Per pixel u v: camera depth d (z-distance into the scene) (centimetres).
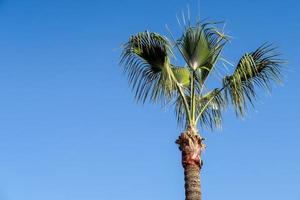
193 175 1264
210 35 1348
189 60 1373
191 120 1339
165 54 1341
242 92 1370
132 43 1345
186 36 1350
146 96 1359
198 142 1301
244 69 1345
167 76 1345
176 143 1320
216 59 1381
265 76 1377
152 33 1331
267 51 1369
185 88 1461
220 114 1440
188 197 1249
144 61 1369
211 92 1455
